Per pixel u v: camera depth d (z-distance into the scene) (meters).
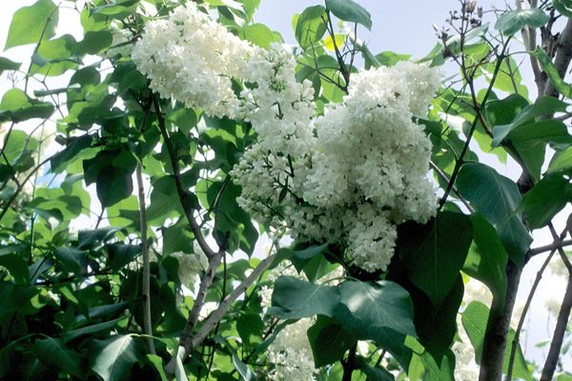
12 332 2.79
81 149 2.93
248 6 3.41
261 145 2.28
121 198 2.94
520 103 2.53
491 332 2.53
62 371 2.43
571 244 2.56
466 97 3.13
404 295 1.94
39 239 3.40
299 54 3.13
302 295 1.95
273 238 2.75
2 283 2.68
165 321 3.05
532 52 2.33
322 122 2.16
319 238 2.25
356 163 2.14
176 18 2.64
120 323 3.08
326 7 2.83
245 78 2.70
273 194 2.31
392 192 2.08
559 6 2.53
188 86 2.55
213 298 3.47
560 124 2.16
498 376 2.49
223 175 3.47
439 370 2.55
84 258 2.94
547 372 2.46
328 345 2.33
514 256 2.13
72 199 3.32
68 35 3.11
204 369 2.97
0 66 2.98
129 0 2.88
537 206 2.15
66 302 3.09
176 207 3.11
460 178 2.26
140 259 3.27
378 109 2.04
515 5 2.88
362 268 2.15
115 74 2.90
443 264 2.19
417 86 2.25
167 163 3.11
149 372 2.37
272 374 3.19
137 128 3.08
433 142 2.74
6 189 3.49
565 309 2.51
